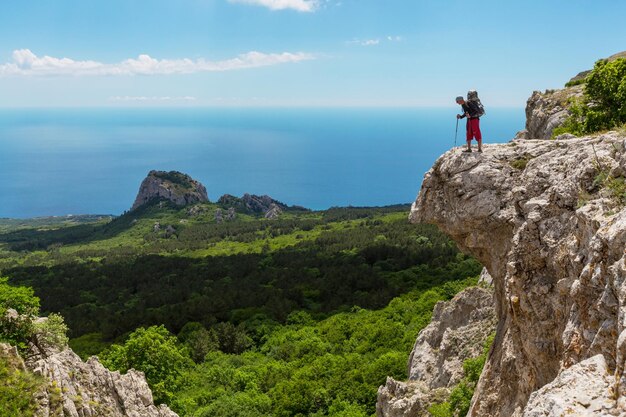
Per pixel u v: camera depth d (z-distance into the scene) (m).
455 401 25.48
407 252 140.12
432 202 18.50
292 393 50.28
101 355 51.03
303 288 120.75
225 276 147.38
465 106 17.36
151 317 103.00
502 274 16.38
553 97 49.34
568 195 13.16
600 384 7.78
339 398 47.44
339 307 101.44
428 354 35.28
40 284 147.00
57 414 20.86
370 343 62.38
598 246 10.05
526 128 57.03
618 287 8.70
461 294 36.19
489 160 16.83
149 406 29.33
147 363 43.19
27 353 25.81
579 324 10.30
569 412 7.27
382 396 32.72
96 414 23.75
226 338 85.62
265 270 149.12
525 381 14.02
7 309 26.22
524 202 14.89
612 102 25.75
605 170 12.34
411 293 88.56
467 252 19.03
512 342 15.41
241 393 54.06
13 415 19.36
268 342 82.94
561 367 10.60
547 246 13.18
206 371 68.06
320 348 67.44
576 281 10.59
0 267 191.88
